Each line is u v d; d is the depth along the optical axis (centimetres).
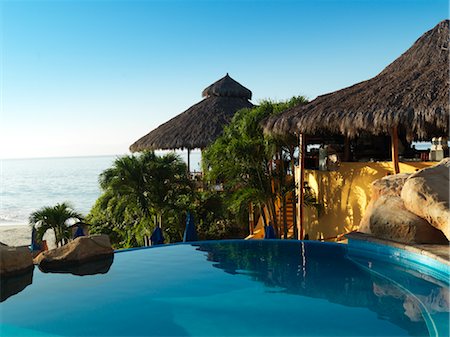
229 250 1131
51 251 1026
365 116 1241
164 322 657
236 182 1764
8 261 906
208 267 969
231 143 1706
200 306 723
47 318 686
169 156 1934
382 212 993
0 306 742
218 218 2164
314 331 608
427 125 1202
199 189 2341
